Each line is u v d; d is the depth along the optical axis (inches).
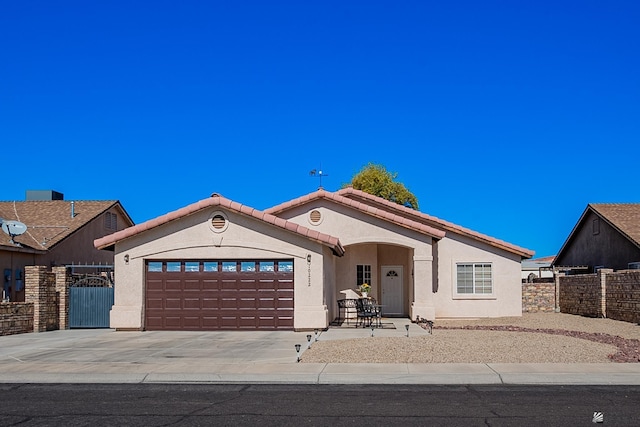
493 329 924.0
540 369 555.5
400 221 1037.2
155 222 902.4
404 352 641.6
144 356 647.8
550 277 1663.4
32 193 1545.3
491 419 382.6
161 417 390.9
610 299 1104.8
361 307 957.8
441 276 1143.6
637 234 1371.8
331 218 1061.8
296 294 892.0
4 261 1089.4
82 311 992.9
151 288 911.7
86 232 1359.5
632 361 597.0
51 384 521.0
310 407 420.2
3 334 864.9
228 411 408.2
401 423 373.4
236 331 892.6
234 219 908.6
